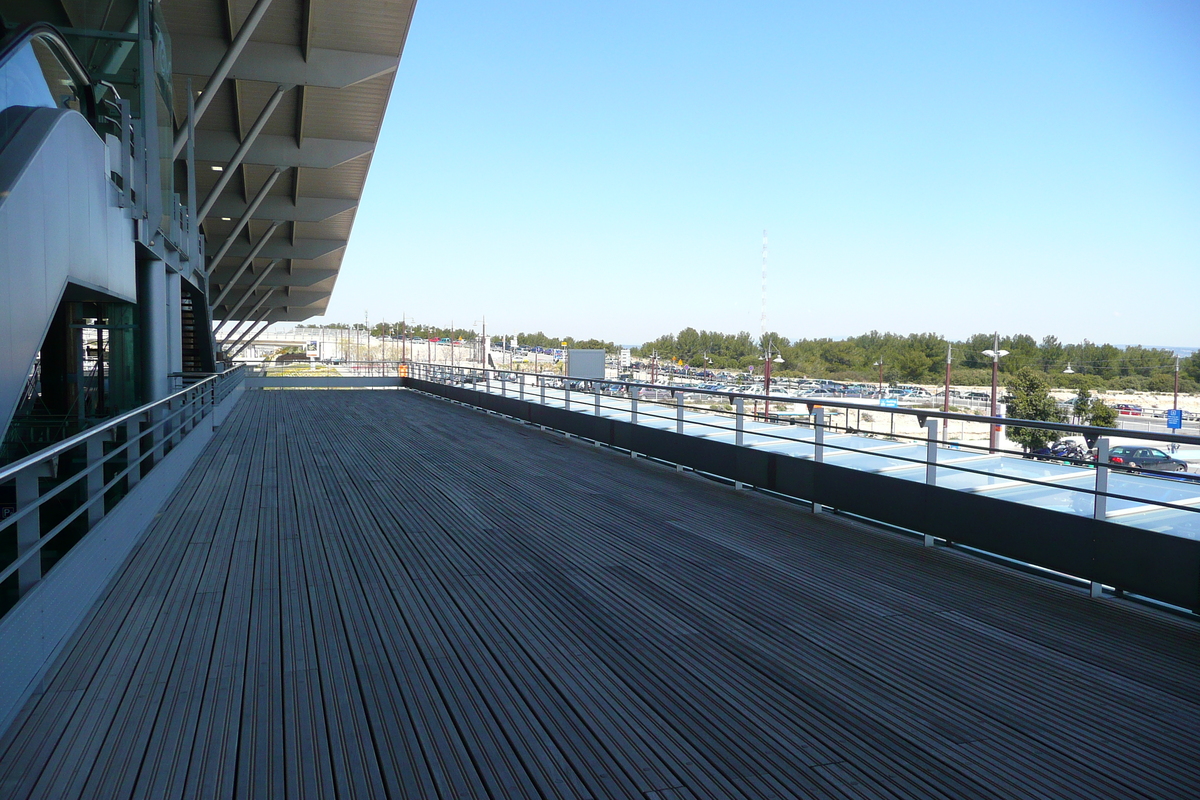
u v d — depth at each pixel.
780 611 4.78
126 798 2.75
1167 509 5.35
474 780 2.89
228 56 15.66
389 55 18.92
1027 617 4.69
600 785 2.86
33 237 5.34
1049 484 5.01
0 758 3.00
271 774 2.92
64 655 4.00
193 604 4.82
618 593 5.12
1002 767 3.01
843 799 2.78
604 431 12.45
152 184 10.52
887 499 6.55
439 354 111.88
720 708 3.48
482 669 3.88
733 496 8.52
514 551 6.15
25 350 5.16
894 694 3.64
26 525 3.73
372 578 5.41
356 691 3.62
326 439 13.73
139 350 11.93
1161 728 3.33
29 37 5.63
